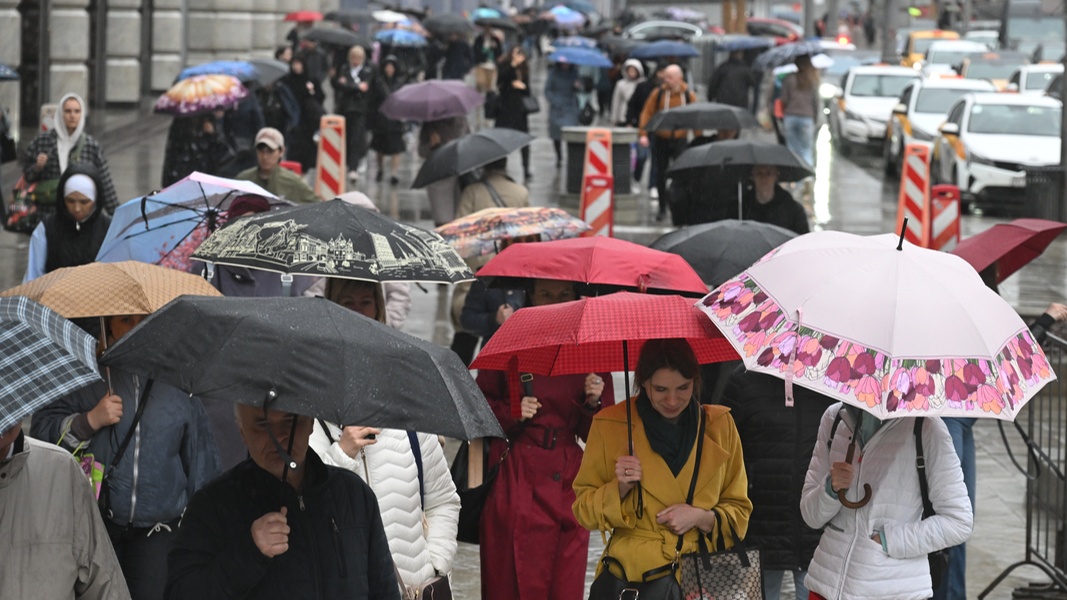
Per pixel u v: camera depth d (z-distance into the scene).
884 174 83.69
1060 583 21.36
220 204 22.44
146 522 15.67
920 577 14.84
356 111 67.00
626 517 14.83
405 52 96.62
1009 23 148.12
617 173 59.09
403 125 68.75
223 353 10.05
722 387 20.56
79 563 12.04
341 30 79.62
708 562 14.75
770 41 115.12
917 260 13.51
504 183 34.16
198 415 16.11
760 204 33.72
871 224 60.75
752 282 13.85
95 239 24.94
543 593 17.69
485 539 17.91
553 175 74.69
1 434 10.12
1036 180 59.09
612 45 100.31
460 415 10.29
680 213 35.88
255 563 10.73
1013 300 42.09
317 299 10.79
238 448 18.69
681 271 18.92
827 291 13.23
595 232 43.22
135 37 92.56
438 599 15.16
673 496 14.78
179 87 45.16
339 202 15.55
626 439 14.97
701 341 15.90
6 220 39.53
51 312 11.16
